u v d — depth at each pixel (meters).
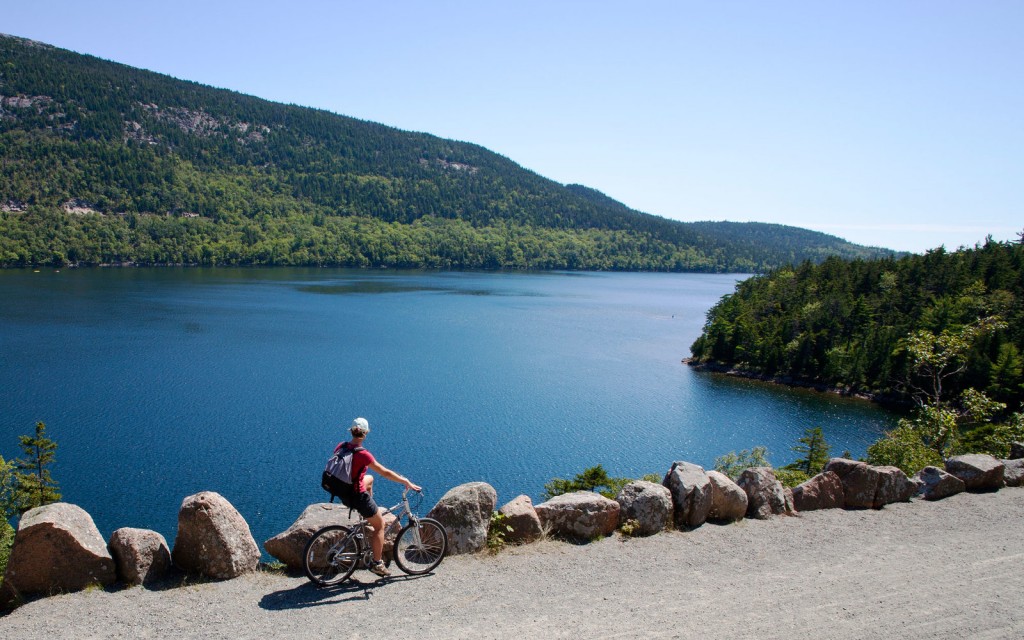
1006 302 101.81
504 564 7.95
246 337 120.25
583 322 162.62
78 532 7.02
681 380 102.31
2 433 62.34
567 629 6.26
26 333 111.94
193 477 53.28
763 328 118.12
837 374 100.62
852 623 6.48
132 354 100.19
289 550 7.61
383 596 7.02
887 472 10.86
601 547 8.56
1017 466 12.22
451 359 110.88
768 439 72.50
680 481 9.49
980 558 8.44
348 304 176.00
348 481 7.38
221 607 6.67
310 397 82.00
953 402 83.88
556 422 75.81
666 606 6.82
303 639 6.02
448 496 8.42
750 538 9.05
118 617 6.39
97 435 63.16
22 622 6.28
